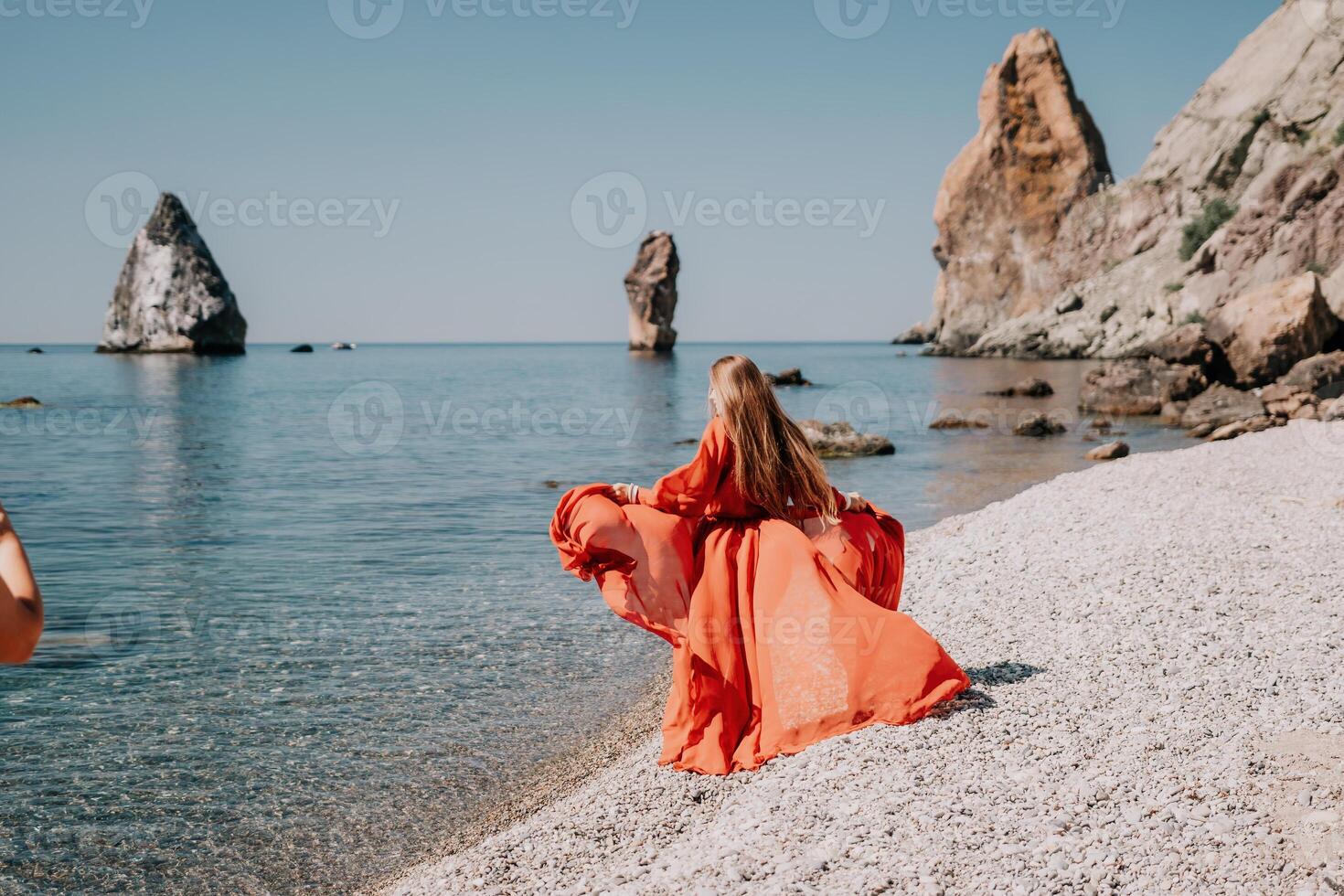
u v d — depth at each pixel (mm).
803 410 45406
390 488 22250
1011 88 110000
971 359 95312
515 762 6707
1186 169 83062
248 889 5219
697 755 5531
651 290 125688
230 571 13031
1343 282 37594
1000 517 12203
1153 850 3896
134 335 121250
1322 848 3768
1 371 88125
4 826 5887
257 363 115688
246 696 7977
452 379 83125
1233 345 38000
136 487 22391
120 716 7555
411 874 5246
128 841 5711
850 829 4320
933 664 5434
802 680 5410
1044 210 109062
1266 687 5602
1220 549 9336
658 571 5652
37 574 12891
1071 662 6344
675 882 4133
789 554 5531
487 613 10562
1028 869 3838
